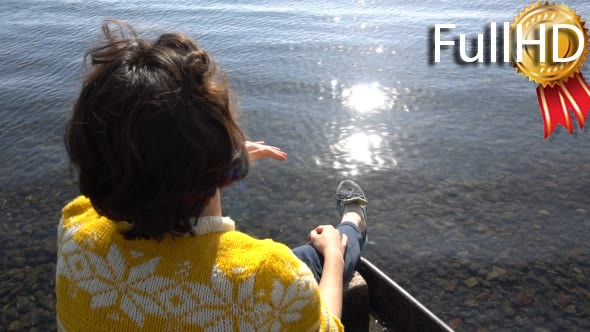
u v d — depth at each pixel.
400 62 6.57
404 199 3.68
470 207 3.57
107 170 0.98
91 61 1.04
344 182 2.92
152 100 0.93
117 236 1.06
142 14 9.20
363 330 2.50
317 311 1.10
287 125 4.86
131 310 1.01
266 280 1.03
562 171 4.00
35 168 4.19
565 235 3.26
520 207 3.56
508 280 2.92
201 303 1.01
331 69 6.33
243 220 3.46
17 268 3.06
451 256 3.11
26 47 7.44
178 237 1.04
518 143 4.47
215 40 7.58
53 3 10.23
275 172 4.02
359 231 2.48
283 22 8.57
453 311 2.74
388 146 4.45
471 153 4.30
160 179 0.96
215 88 1.00
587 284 2.88
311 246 1.99
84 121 0.97
